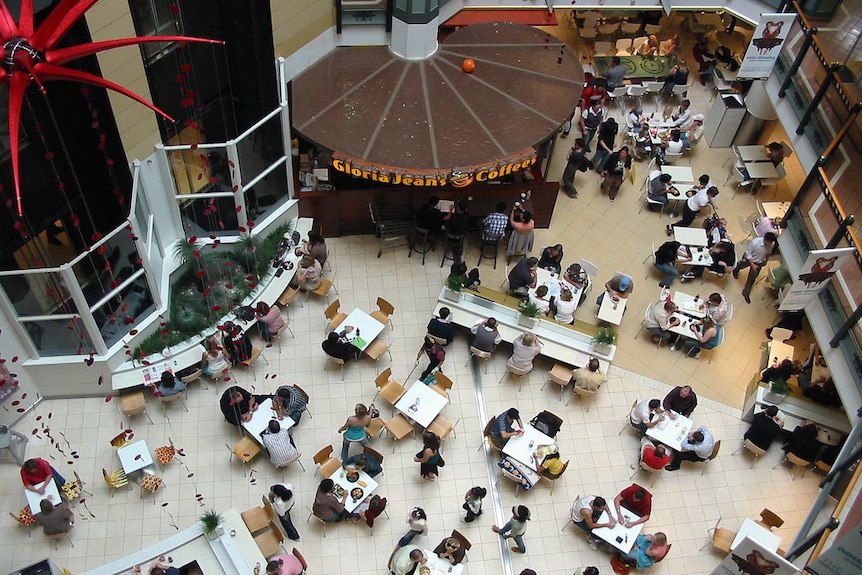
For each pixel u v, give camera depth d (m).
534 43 17.08
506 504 13.34
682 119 18.69
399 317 15.61
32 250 12.52
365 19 16.00
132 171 13.19
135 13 12.03
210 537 12.07
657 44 20.47
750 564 11.03
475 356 15.24
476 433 14.16
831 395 14.10
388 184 16.28
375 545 12.70
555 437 14.20
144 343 13.92
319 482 13.30
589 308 16.17
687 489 13.73
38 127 10.66
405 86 15.89
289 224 16.12
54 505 12.03
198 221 15.27
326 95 15.59
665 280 16.52
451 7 17.27
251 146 14.52
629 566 12.70
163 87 13.38
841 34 15.92
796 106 15.80
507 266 16.77
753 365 15.52
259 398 13.52
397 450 13.80
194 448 13.59
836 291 13.04
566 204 18.09
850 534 9.59
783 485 13.88
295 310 15.59
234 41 14.32
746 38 21.55
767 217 16.53
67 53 8.09
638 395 14.86
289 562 11.59
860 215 14.14
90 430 13.65
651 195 17.67
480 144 15.05
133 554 11.93
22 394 13.42
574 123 19.66
